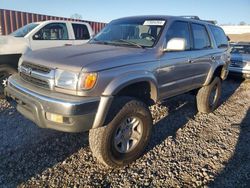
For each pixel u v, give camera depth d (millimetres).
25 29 7008
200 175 3230
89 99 2754
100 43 4059
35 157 3391
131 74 3141
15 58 5914
